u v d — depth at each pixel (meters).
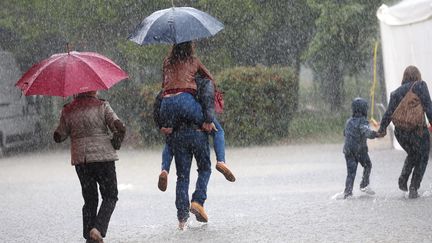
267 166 36.44
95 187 18.84
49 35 56.88
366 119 25.02
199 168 20.89
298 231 19.48
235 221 21.67
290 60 59.91
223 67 56.16
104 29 56.19
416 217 20.62
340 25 54.69
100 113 18.42
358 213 21.78
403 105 23.98
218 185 30.45
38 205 27.38
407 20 36.00
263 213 22.86
